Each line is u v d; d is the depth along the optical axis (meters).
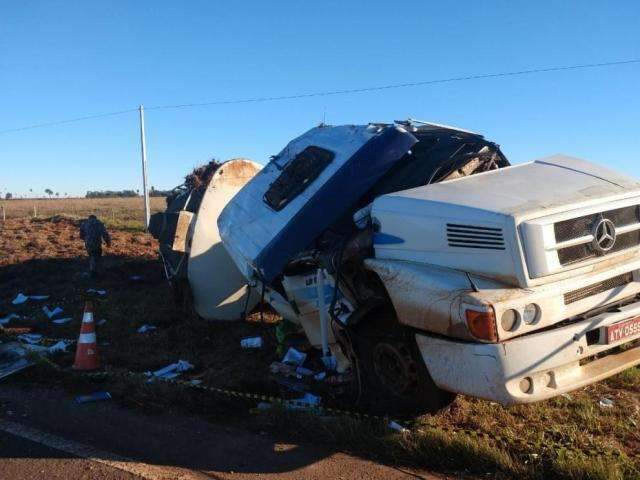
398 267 4.72
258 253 5.71
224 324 8.80
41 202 73.25
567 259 4.34
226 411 5.45
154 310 9.67
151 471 4.27
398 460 4.36
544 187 4.88
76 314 9.69
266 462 4.41
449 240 4.50
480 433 4.70
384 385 5.18
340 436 4.70
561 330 4.20
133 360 7.18
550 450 4.27
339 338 5.51
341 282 5.39
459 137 5.96
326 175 5.71
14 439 4.88
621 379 5.81
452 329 4.25
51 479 4.17
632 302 4.77
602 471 3.86
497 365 4.00
